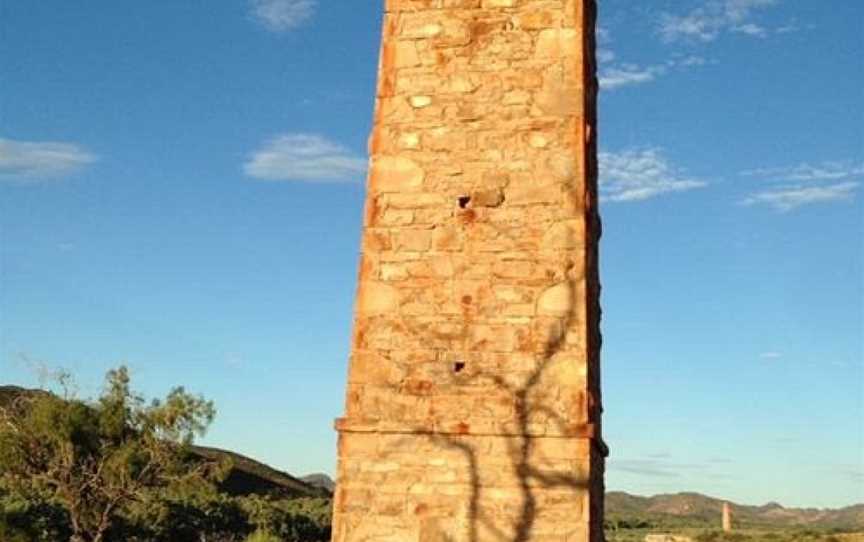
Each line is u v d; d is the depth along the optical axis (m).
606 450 9.10
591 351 8.73
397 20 9.44
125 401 24.30
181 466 24.47
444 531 8.21
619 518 95.75
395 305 8.80
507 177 8.89
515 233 8.76
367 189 9.09
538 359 8.45
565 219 8.71
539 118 8.97
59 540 23.11
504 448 8.30
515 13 9.24
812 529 89.00
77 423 23.36
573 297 8.53
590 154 9.23
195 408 24.55
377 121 9.23
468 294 8.71
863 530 81.25
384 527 8.33
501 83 9.11
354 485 8.45
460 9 9.34
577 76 9.02
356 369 8.72
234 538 26.62
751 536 67.62
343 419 8.61
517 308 8.60
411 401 8.58
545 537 8.05
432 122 9.14
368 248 8.97
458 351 8.61
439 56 9.27
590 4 9.74
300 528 30.23
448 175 9.00
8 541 20.22
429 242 8.88
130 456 23.39
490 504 8.20
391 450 8.48
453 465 8.34
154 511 24.52
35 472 23.69
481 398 8.46
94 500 23.16
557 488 8.12
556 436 8.23
